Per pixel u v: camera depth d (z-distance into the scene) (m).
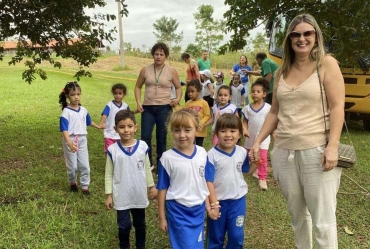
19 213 3.94
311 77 2.64
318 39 2.67
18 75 22.11
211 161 3.06
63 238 3.43
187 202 2.78
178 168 2.80
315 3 5.92
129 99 14.49
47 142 7.23
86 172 4.62
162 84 5.35
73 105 4.68
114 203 3.27
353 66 7.15
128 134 3.26
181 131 2.79
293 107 2.71
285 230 3.86
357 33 5.91
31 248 3.25
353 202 4.54
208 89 8.92
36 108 11.76
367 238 3.69
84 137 4.67
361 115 8.80
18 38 7.48
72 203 4.30
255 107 5.10
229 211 3.05
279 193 4.92
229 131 3.04
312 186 2.70
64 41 7.50
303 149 2.68
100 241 3.46
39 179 5.07
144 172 3.31
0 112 10.88
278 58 9.20
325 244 2.73
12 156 6.23
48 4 6.54
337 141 2.56
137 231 3.36
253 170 3.24
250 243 3.59
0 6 6.57
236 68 10.90
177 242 2.78
